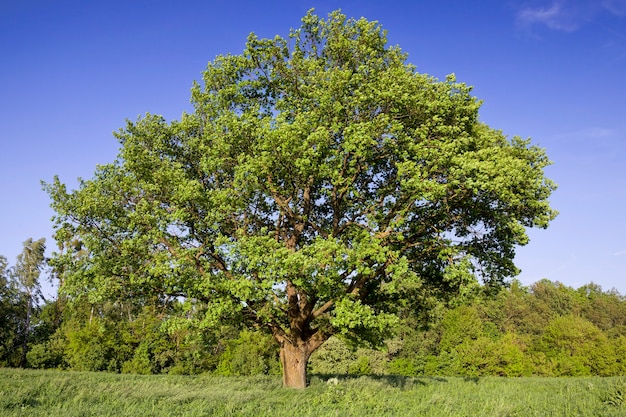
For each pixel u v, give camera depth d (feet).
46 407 39.27
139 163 57.06
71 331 165.78
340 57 59.52
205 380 64.34
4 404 37.91
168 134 61.05
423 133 50.75
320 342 59.00
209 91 63.62
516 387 64.49
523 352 197.77
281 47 61.93
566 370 180.55
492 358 181.78
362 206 58.75
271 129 51.31
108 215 54.70
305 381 57.21
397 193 54.80
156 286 54.13
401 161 54.19
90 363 142.10
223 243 51.19
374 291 61.26
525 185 51.39
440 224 58.18
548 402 47.29
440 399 47.37
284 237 60.80
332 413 37.83
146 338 148.97
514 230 50.62
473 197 53.52
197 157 60.29
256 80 62.39
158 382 59.72
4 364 168.86
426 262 62.44
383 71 57.00
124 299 56.39
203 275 51.31
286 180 55.11
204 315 52.29
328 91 52.60
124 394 45.16
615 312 307.78
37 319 180.65
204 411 37.99
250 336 159.22
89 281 53.98
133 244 52.90
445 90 53.31
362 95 50.80
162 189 55.36
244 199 54.75
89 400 41.91
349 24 60.18
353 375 74.59
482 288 61.41
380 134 52.47
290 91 61.11
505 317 263.70
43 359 154.81
